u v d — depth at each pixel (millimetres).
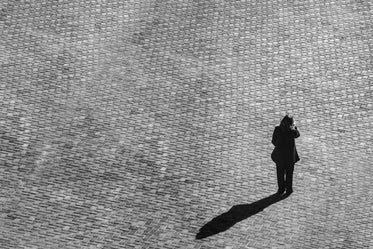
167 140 23375
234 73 25469
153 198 21594
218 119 24078
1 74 24906
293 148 21281
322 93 25016
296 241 20391
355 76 25578
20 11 26828
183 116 24109
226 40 26422
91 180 22047
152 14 27094
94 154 22812
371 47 26453
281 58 25984
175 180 22172
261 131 23781
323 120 24234
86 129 23547
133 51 25953
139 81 25094
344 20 27234
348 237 20547
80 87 24781
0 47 25688
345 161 23000
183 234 20547
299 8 27547
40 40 26031
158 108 24328
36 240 20266
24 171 22188
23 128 23391
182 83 25094
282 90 25047
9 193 21516
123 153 22906
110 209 21234
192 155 22953
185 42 26312
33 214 21000
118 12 27078
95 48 25953
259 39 26516
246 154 23062
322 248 20188
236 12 27297
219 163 22750
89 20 26750
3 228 20531
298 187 22062
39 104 24156
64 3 27188
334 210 21375
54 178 22047
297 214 21188
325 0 27844
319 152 23250
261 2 27656
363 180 22391
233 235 20484
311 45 26422
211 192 21828
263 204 21453
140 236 20484
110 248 20125
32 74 25000
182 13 27188
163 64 25625
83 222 20844
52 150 22844
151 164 22625
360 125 24125
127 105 24344
